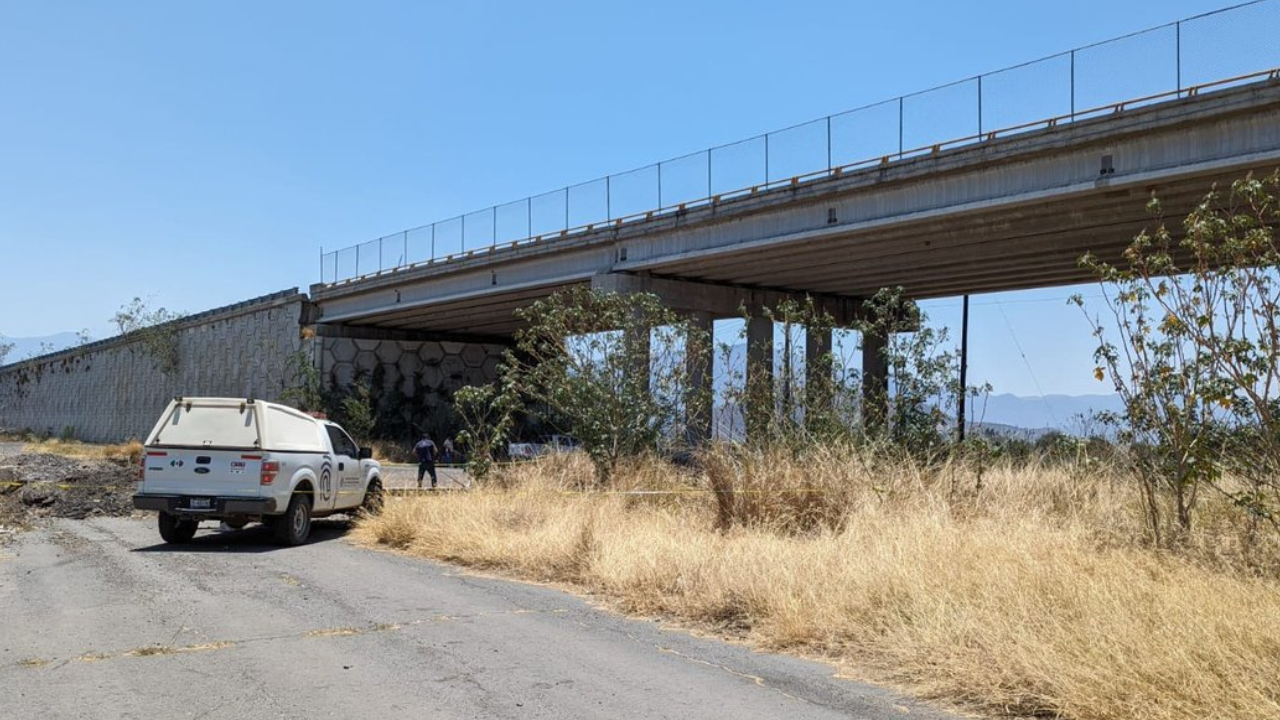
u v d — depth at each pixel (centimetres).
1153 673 580
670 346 2131
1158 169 2277
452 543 1330
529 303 4794
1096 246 3122
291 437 1534
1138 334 1027
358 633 838
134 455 4003
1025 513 1177
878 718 606
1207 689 555
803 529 1259
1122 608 686
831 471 1326
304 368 5550
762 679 697
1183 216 2639
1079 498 1220
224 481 1433
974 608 744
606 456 1933
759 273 3875
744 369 1791
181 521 1486
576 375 2045
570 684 681
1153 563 866
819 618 816
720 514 1335
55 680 680
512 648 787
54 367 9788
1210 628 622
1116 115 2316
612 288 3806
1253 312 945
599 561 1116
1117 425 1145
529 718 603
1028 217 2747
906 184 2852
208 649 774
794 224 3195
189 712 609
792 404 1658
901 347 1634
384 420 5734
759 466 1369
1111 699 575
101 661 734
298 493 1499
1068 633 660
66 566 1216
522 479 1792
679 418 2072
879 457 1442
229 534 1628
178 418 1473
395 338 6112
